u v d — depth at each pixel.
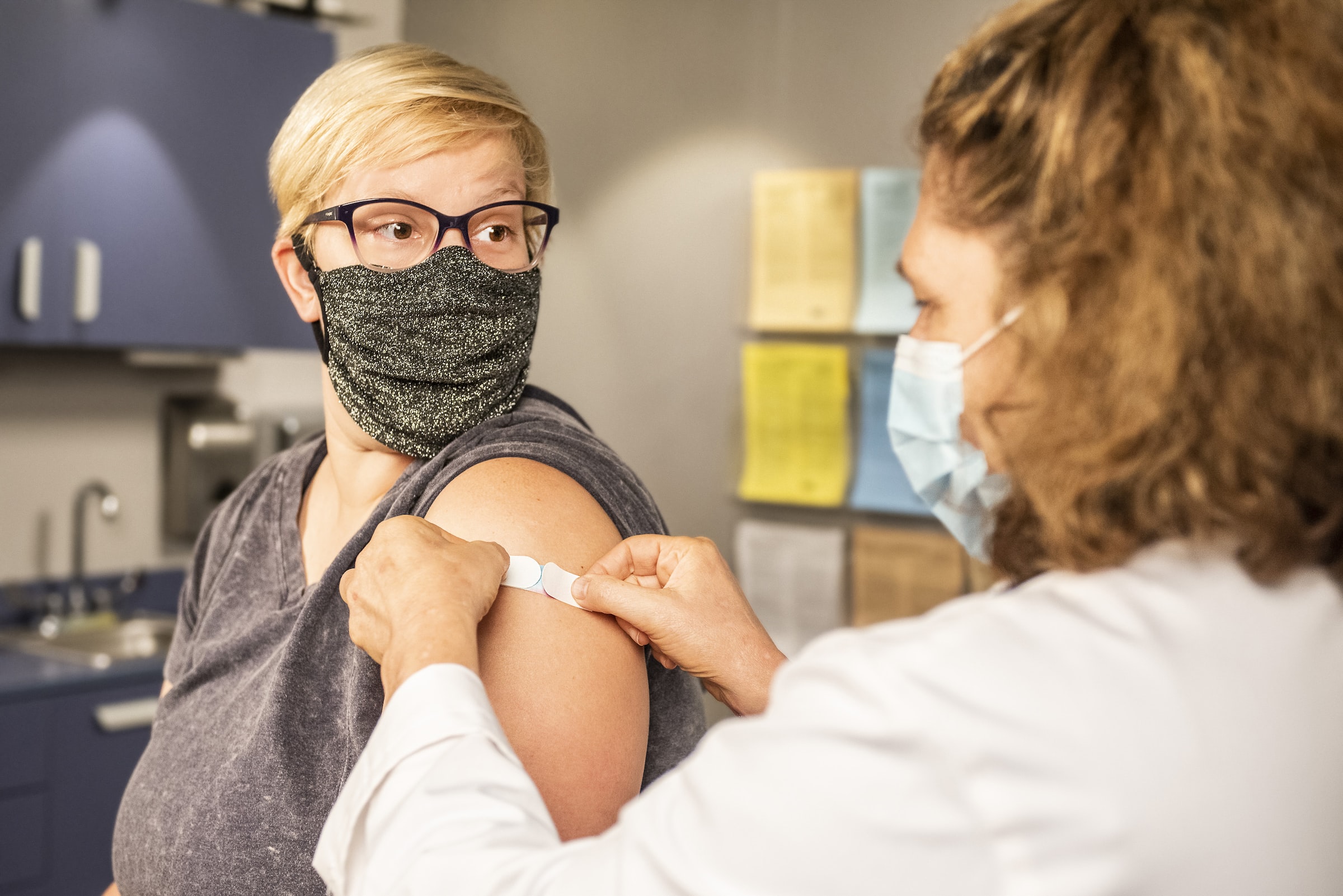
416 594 0.69
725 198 2.72
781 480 2.62
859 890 0.47
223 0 2.86
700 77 2.76
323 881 0.80
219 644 0.95
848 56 2.52
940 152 0.59
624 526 0.86
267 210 2.81
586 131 2.96
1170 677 0.48
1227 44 0.51
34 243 2.44
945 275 0.59
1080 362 0.52
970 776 0.47
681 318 2.80
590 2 2.94
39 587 2.80
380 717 0.77
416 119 0.86
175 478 3.00
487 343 0.89
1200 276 0.50
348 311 0.88
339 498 0.99
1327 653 0.51
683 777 0.53
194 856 0.82
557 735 0.74
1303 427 0.50
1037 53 0.56
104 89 2.53
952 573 2.37
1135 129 0.52
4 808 2.20
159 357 2.83
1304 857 0.48
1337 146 0.50
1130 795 0.46
